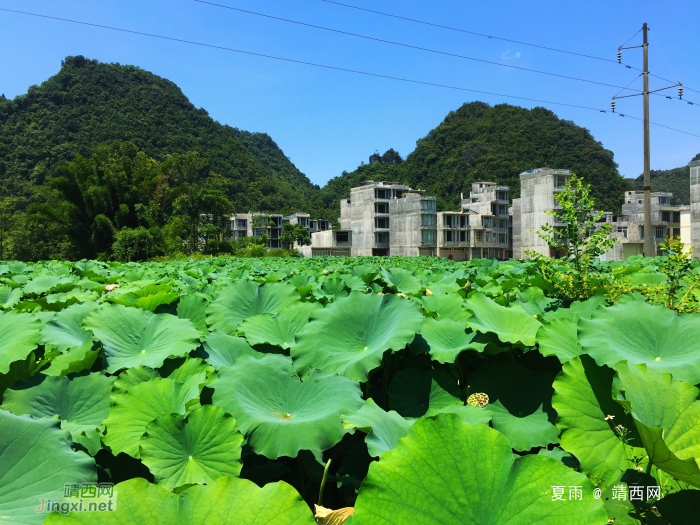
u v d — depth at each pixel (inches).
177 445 79.1
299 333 127.3
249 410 90.6
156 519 52.9
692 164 1633.9
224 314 168.4
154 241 1713.8
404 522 53.0
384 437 79.3
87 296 201.6
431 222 2603.3
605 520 51.4
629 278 276.7
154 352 117.1
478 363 135.0
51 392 95.7
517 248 2888.8
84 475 66.9
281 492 55.7
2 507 59.6
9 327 120.6
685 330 107.2
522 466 56.7
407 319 120.3
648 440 65.4
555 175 2253.9
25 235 2095.2
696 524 61.6
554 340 112.4
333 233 2933.1
